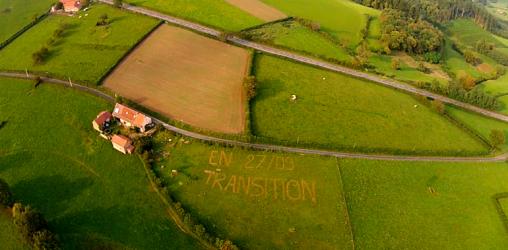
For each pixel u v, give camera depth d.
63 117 136.25
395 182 123.06
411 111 156.75
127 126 131.62
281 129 136.25
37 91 147.50
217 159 123.06
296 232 104.56
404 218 112.19
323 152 130.12
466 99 175.50
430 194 121.12
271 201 112.00
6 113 138.25
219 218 106.25
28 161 120.38
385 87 170.00
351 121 144.88
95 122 129.38
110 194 110.81
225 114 140.00
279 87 155.75
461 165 134.88
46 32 186.62
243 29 193.75
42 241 90.19
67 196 109.62
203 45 177.12
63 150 124.44
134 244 98.19
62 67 159.38
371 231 107.00
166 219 105.00
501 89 199.12
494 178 131.62
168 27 187.88
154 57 166.50
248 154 125.50
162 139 128.75
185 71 159.75
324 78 166.62
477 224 114.25
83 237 98.69
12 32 193.12
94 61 162.12
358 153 131.88
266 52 178.00
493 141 144.00
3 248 94.62
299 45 190.00
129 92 147.00
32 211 93.88
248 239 101.69
